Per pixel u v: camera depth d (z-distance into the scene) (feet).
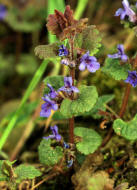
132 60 1.13
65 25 1.03
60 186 1.22
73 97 1.06
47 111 1.05
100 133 1.32
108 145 1.26
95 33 1.08
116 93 1.41
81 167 1.18
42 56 1.05
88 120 1.35
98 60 1.17
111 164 1.22
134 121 1.13
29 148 1.40
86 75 1.46
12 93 1.71
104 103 1.22
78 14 1.54
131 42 1.52
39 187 1.22
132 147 1.26
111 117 1.18
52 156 1.15
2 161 1.10
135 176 1.18
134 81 1.10
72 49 1.04
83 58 1.03
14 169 1.10
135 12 1.08
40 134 1.42
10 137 1.46
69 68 1.06
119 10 1.09
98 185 1.05
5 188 1.13
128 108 1.36
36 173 1.10
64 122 1.38
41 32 1.73
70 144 1.15
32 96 1.59
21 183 1.16
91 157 1.19
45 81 1.16
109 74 1.12
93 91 1.06
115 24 1.66
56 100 1.06
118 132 1.11
